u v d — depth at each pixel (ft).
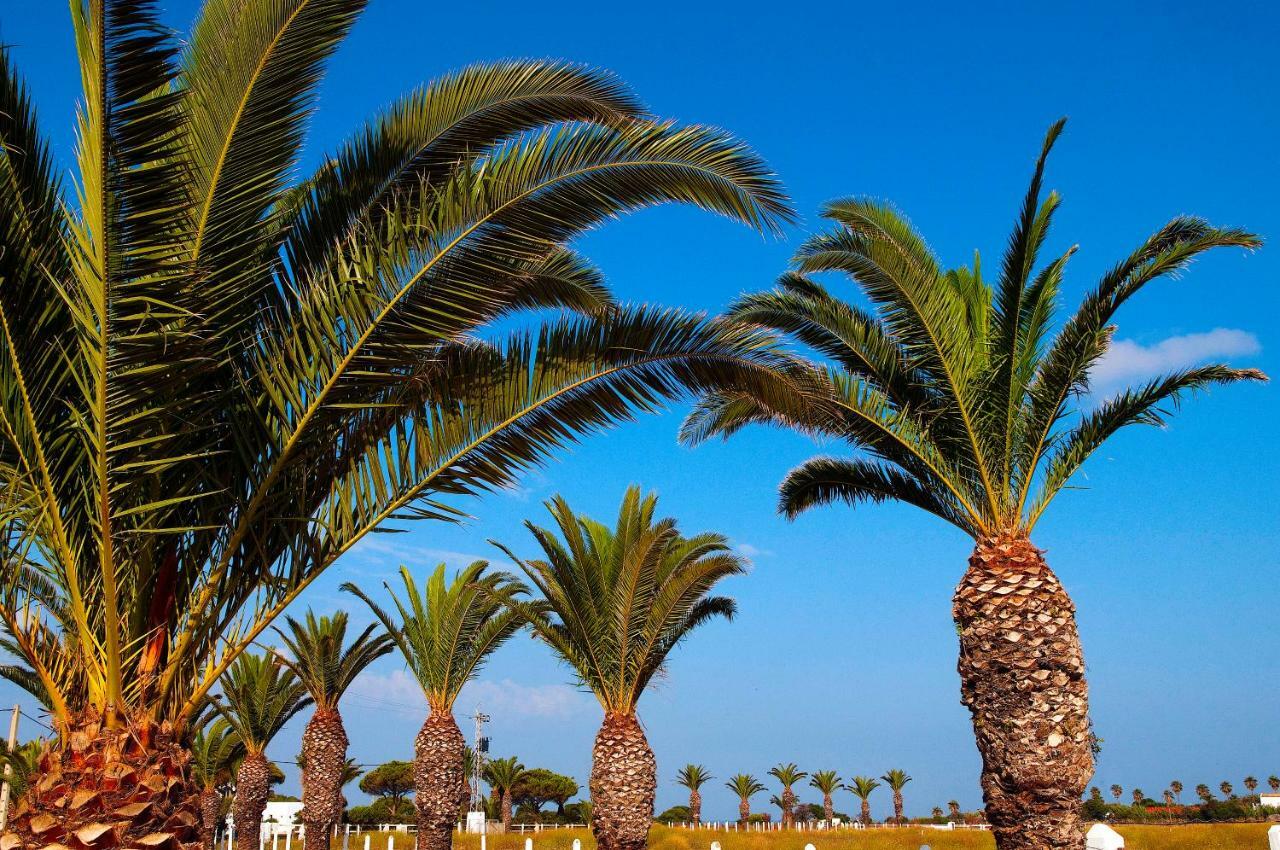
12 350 18.51
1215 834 84.28
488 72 21.67
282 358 20.34
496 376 23.12
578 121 21.07
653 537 57.06
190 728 20.62
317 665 83.92
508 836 125.59
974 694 37.50
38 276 18.99
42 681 20.08
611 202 20.76
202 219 18.84
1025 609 36.94
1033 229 36.37
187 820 19.26
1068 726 35.76
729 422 46.01
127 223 17.61
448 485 23.11
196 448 20.98
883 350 40.22
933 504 41.60
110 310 17.66
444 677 75.87
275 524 21.98
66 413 20.27
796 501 45.91
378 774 222.89
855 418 39.65
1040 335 39.06
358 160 22.09
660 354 23.16
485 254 20.57
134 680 19.92
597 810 58.39
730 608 63.62
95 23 15.81
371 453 22.30
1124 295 36.96
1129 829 101.09
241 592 21.71
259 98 18.67
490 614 75.51
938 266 38.17
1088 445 39.01
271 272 21.59
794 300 39.93
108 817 18.35
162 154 17.52
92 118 16.72
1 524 19.15
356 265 20.27
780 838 110.63
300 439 20.75
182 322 18.90
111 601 19.02
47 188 19.36
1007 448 38.81
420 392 22.85
